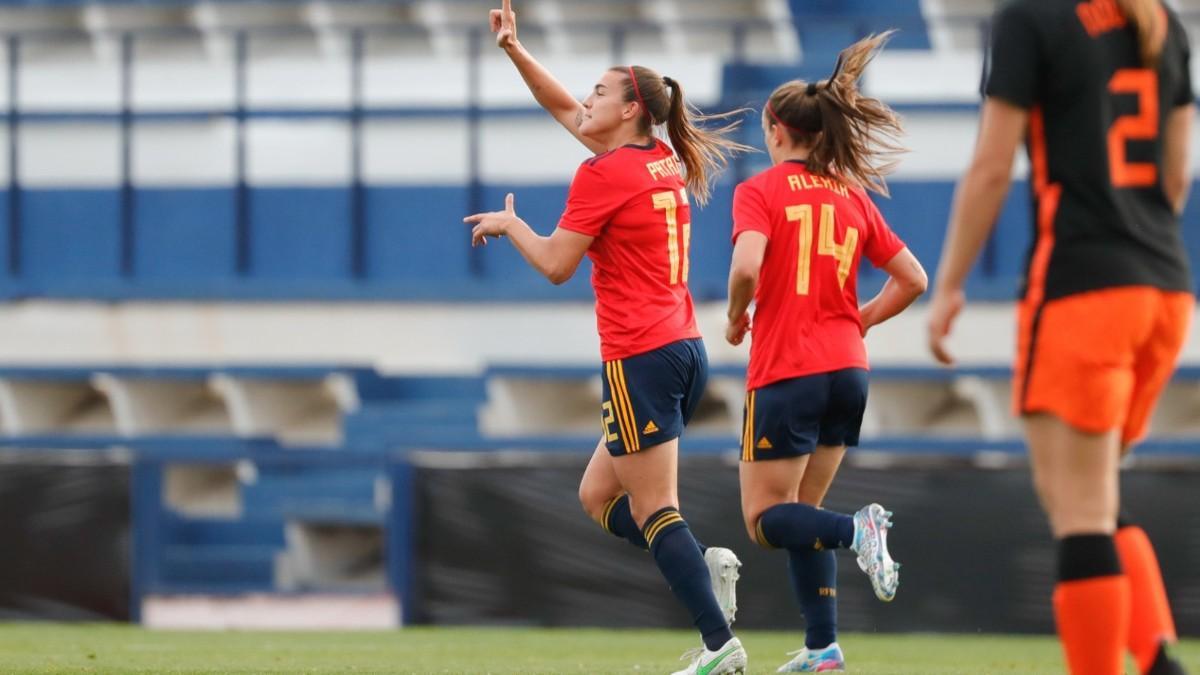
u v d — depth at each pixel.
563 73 56.88
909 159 54.00
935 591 35.28
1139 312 11.88
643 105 18.03
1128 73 12.15
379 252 58.50
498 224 17.56
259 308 58.22
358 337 57.81
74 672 21.11
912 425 53.91
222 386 57.06
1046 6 12.10
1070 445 12.03
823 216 18.73
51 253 59.75
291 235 58.97
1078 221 11.98
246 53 59.09
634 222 17.27
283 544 46.91
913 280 19.52
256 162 59.22
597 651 28.89
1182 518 34.66
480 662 24.98
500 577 37.28
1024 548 35.03
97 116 59.50
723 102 54.81
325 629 37.78
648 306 17.28
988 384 51.06
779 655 27.95
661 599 36.38
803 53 58.50
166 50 60.28
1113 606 11.98
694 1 58.88
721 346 53.59
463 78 58.16
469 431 52.62
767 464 18.78
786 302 18.69
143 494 38.75
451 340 57.38
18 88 59.88
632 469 17.34
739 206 18.78
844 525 17.91
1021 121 12.02
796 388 18.58
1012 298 52.62
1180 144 12.62
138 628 37.50
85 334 58.53
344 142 58.72
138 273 59.53
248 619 38.62
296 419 58.72
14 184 59.69
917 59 54.56
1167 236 12.23
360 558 50.62
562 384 56.31
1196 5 53.88
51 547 38.72
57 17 61.28
